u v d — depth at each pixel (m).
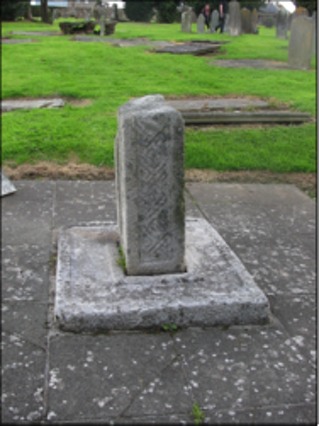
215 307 3.38
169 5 42.62
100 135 7.87
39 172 6.65
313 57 17.55
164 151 3.43
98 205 5.64
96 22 29.64
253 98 10.75
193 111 9.09
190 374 2.99
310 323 3.51
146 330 3.35
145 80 12.70
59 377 2.95
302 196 6.14
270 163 7.11
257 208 5.70
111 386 2.89
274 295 3.86
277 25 26.94
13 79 12.70
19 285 3.94
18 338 3.29
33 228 4.99
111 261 3.88
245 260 4.42
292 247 4.71
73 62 15.46
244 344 3.26
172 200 3.55
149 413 2.72
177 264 3.69
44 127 8.22
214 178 6.68
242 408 2.76
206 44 21.06
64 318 3.30
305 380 2.97
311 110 9.64
